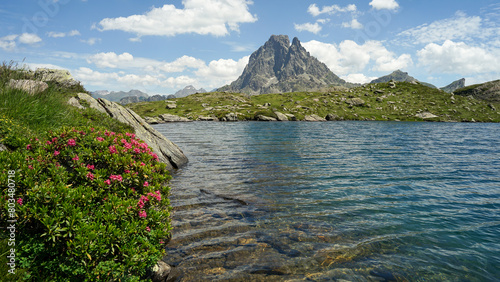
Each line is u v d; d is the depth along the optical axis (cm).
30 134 991
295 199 1304
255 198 1302
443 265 746
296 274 683
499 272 718
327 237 896
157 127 7588
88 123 1517
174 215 1055
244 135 5000
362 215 1112
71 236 500
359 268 718
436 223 1043
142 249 578
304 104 16788
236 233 909
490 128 8450
